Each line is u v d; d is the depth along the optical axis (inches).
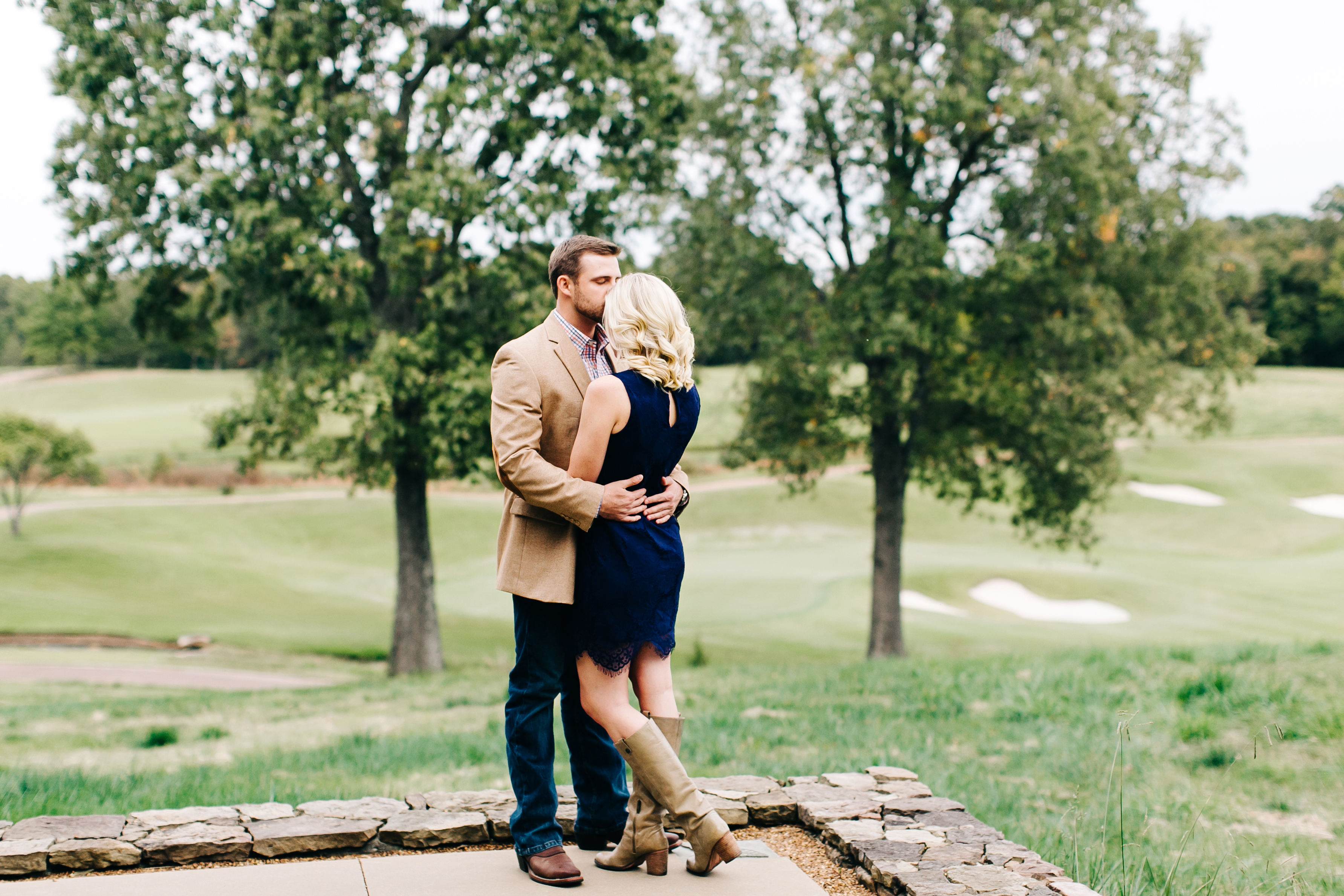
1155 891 141.8
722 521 1669.5
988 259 687.7
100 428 2578.7
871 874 118.1
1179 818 194.4
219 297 715.4
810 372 689.6
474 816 131.8
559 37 605.6
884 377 711.1
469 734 358.6
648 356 113.0
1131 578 1196.5
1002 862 118.6
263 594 1218.0
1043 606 1117.7
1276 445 2031.3
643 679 116.2
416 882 110.0
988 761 257.4
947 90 634.2
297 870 114.0
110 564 1251.8
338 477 674.8
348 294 608.1
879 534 797.2
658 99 633.6
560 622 115.1
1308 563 1353.3
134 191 602.5
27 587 1144.8
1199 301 702.5
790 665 649.0
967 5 651.5
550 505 106.9
